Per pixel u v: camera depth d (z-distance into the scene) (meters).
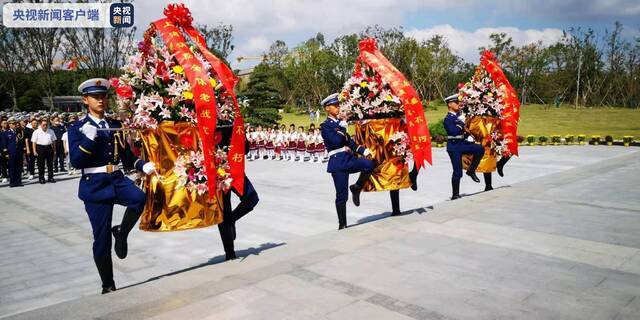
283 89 59.31
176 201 4.48
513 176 12.41
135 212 4.26
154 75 4.44
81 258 6.43
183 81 4.54
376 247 4.93
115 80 4.43
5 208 10.28
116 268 5.87
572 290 3.67
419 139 6.21
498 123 8.38
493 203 7.15
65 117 22.28
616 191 8.12
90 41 20.55
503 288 3.73
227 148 4.86
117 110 4.50
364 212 8.63
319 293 3.68
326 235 5.50
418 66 53.06
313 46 54.84
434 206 7.06
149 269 5.82
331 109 6.15
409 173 6.77
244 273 4.21
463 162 8.64
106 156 4.24
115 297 3.70
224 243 5.09
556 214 6.38
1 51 25.39
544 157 16.83
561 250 4.75
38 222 8.73
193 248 6.73
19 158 13.82
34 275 5.72
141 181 4.66
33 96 39.16
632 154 15.44
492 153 8.38
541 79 53.84
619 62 49.84
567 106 52.41
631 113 40.22
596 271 4.11
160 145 4.48
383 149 6.36
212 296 3.66
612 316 3.19
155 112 4.46
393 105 6.29
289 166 17.69
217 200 4.69
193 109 4.58
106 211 4.26
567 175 10.25
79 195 4.25
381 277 4.02
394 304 3.44
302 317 3.23
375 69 6.17
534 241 5.08
